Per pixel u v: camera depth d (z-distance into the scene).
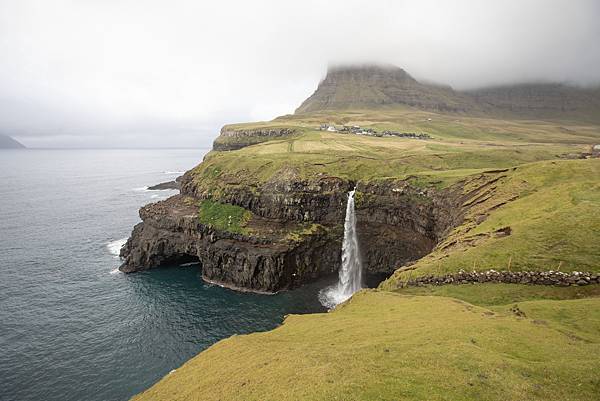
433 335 34.78
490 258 56.28
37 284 106.00
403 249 113.94
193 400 31.03
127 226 170.75
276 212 124.81
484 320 37.69
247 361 36.00
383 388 25.42
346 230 121.56
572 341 31.59
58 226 170.12
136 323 86.12
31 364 70.88
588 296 45.03
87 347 76.50
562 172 83.62
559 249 53.03
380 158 148.25
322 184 126.19
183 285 108.44
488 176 97.75
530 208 70.25
